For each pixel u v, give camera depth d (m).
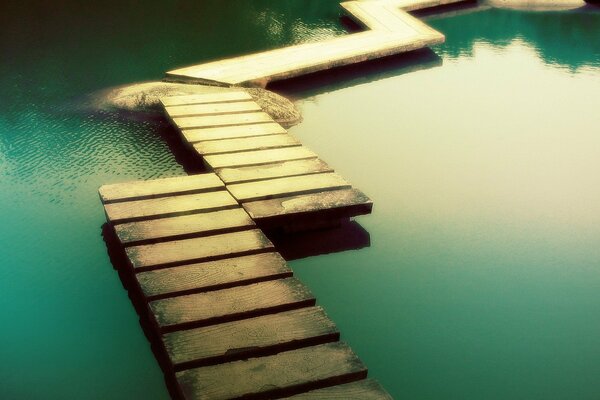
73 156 5.50
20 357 3.44
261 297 3.50
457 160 5.67
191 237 4.05
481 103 6.91
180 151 5.60
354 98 6.98
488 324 3.77
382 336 3.66
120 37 8.59
